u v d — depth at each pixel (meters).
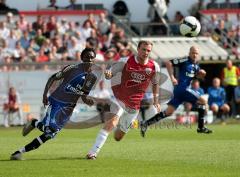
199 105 35.22
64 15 56.62
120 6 59.69
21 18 52.72
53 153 25.81
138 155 25.14
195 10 60.69
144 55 25.52
